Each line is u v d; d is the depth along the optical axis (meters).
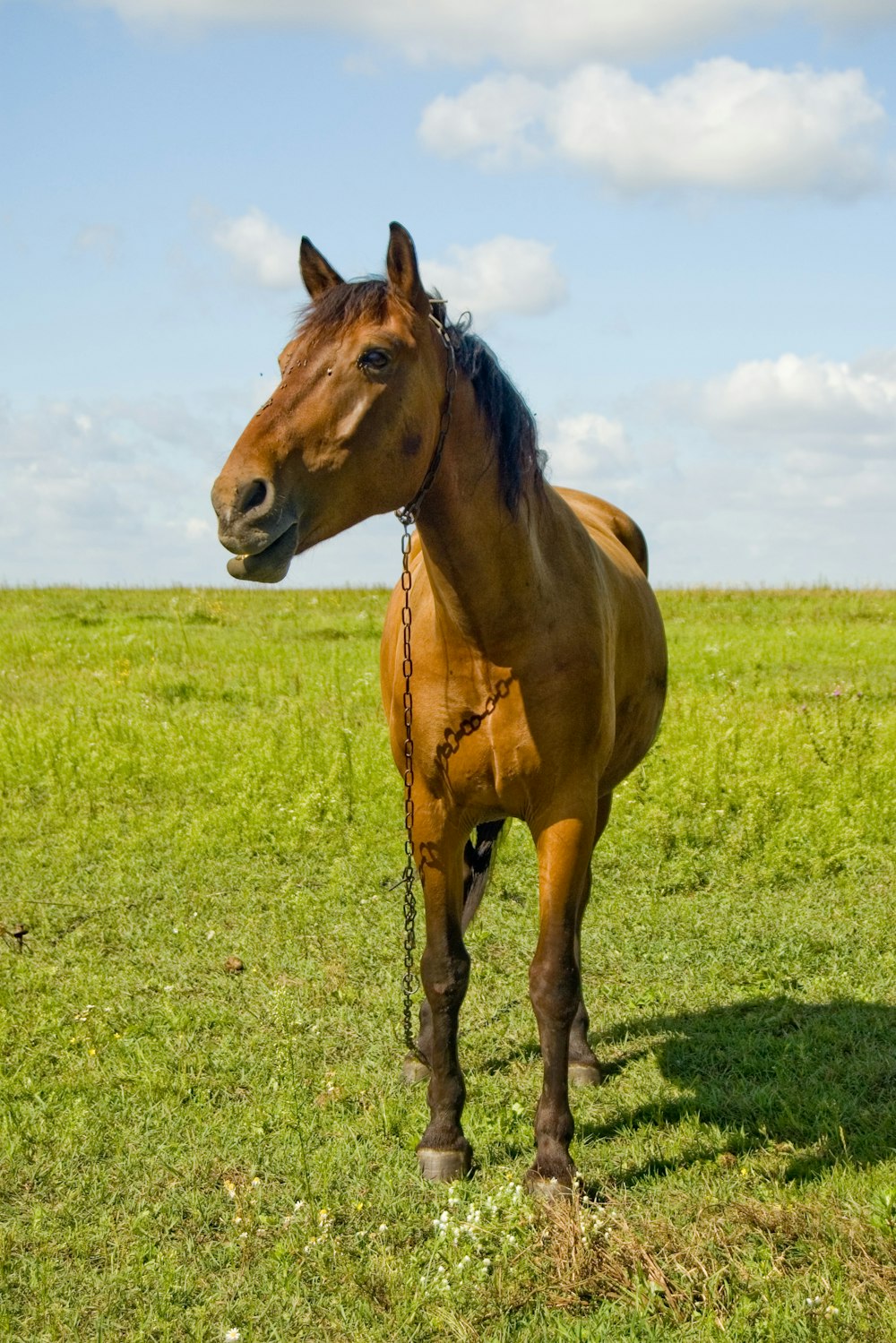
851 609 18.06
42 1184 3.38
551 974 3.28
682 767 7.36
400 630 3.61
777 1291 2.83
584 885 4.02
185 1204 3.27
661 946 5.30
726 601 19.22
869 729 8.04
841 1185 3.28
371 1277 2.93
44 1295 2.88
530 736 3.20
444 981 3.42
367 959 5.10
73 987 4.75
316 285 3.29
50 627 14.57
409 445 2.91
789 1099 3.85
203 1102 3.85
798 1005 4.66
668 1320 2.76
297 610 17.45
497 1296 2.84
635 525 5.34
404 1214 3.24
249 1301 2.86
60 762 7.84
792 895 5.95
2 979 4.84
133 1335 2.74
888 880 6.17
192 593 19.73
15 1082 3.95
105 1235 3.12
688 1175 3.39
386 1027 4.45
